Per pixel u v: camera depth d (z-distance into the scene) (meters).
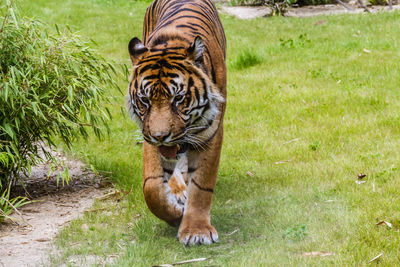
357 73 16.52
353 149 11.20
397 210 8.40
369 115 13.09
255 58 19.03
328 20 25.11
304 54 19.47
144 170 7.85
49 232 8.53
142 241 7.94
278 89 15.72
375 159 10.52
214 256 7.40
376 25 22.72
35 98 8.94
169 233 8.22
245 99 15.05
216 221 8.51
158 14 10.12
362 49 19.28
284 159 11.12
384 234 7.70
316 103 14.22
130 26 26.14
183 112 7.07
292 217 8.38
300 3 31.19
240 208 8.92
